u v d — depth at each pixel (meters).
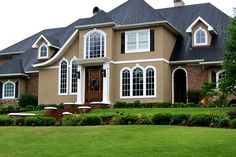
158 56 33.84
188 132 17.42
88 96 35.47
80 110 29.84
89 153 13.69
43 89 38.56
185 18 39.19
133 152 13.59
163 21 33.44
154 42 34.09
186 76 34.62
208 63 33.31
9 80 41.88
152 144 14.87
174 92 35.34
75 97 36.91
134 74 34.59
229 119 20.36
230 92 26.52
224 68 26.05
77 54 37.19
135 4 37.41
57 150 14.46
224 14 37.81
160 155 12.98
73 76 37.22
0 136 18.61
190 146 14.19
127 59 34.91
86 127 20.80
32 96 40.28
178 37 37.16
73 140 16.53
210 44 35.09
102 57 34.59
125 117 22.67
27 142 16.64
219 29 36.44
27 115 26.73
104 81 34.34
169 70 35.00
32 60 42.75
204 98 31.50
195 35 35.50
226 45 26.47
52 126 22.95
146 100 33.84
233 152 12.95
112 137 16.80
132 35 35.00
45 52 40.75
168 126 20.22
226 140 15.03
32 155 13.77
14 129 21.12
